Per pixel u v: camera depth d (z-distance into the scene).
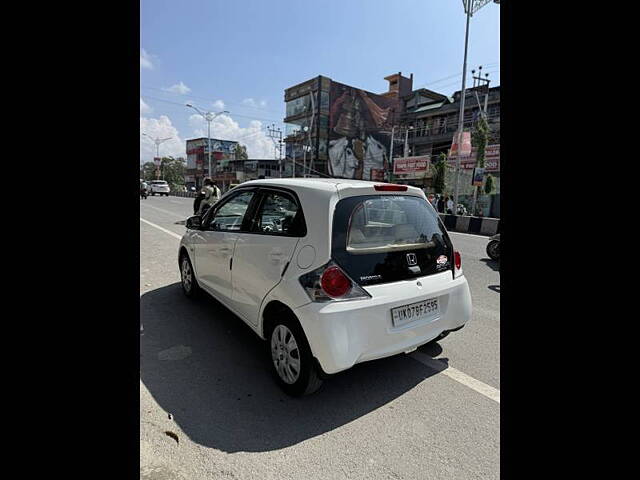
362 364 3.29
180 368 3.11
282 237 2.86
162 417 2.44
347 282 2.50
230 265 3.48
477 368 3.24
